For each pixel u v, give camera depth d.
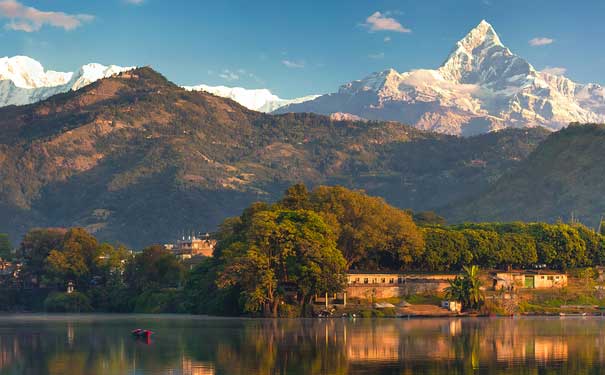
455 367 134.62
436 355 148.75
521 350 156.25
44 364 139.38
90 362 141.38
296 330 196.50
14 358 147.25
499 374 128.12
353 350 155.25
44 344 170.00
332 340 172.38
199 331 195.38
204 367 134.62
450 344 165.25
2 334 194.25
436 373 128.75
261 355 148.50
